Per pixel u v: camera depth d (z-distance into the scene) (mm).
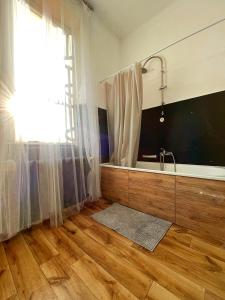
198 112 1969
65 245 1208
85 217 1650
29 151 1441
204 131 1929
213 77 1851
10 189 1261
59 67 1622
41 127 1476
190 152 2047
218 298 783
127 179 1866
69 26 1766
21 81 1324
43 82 1474
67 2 1749
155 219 1567
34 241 1260
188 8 2031
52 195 1511
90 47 2029
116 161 2211
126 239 1274
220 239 1220
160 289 833
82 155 1894
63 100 1660
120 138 2135
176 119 2156
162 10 2258
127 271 955
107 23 2455
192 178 1350
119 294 808
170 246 1181
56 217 1494
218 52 1814
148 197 1672
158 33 2316
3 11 1221
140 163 2514
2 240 1257
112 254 1104
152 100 2389
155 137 2373
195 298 783
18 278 912
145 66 2451
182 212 1425
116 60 2705
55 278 910
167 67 2221
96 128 2055
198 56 1953
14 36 1288
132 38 2639
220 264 1002
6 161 1238
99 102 2344
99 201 2059
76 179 1792
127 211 1759
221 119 1806
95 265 1005
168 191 1511
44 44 1475
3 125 1218
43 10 1471
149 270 960
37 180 1486
